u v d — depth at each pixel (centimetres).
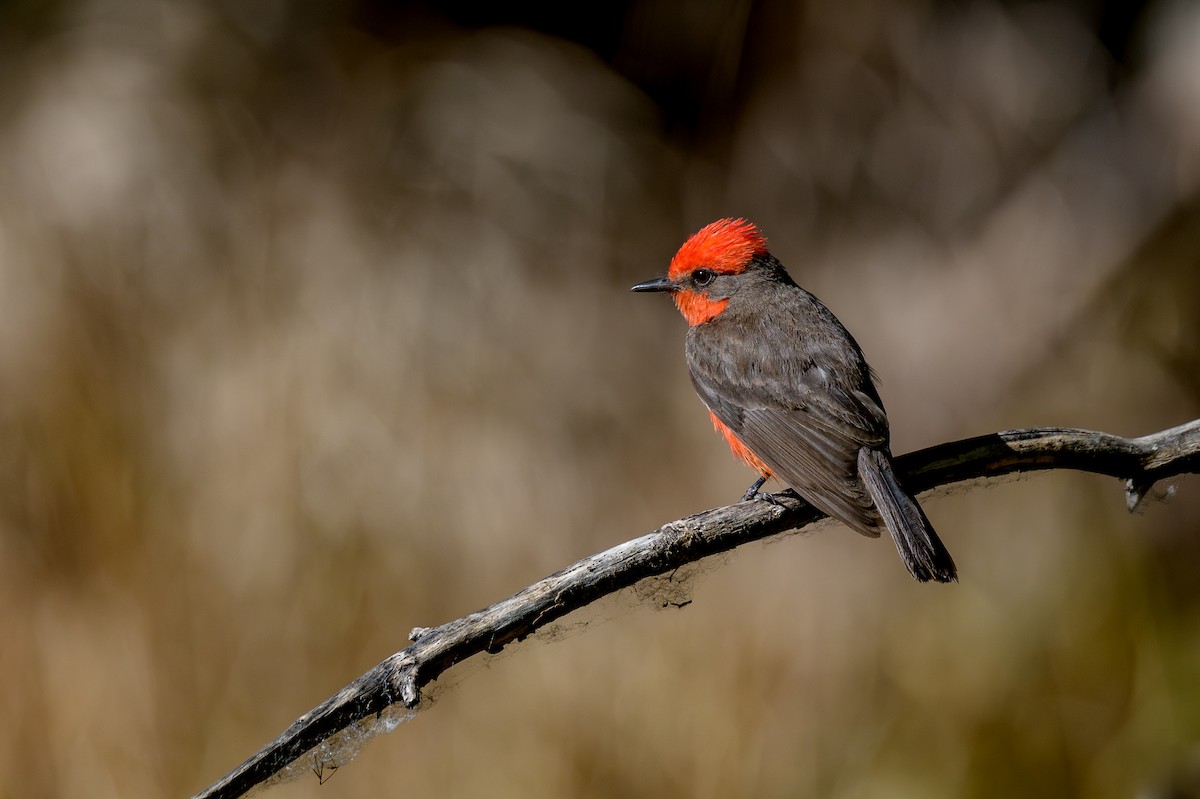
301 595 1123
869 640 1163
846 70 1623
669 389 1395
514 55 1549
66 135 1339
